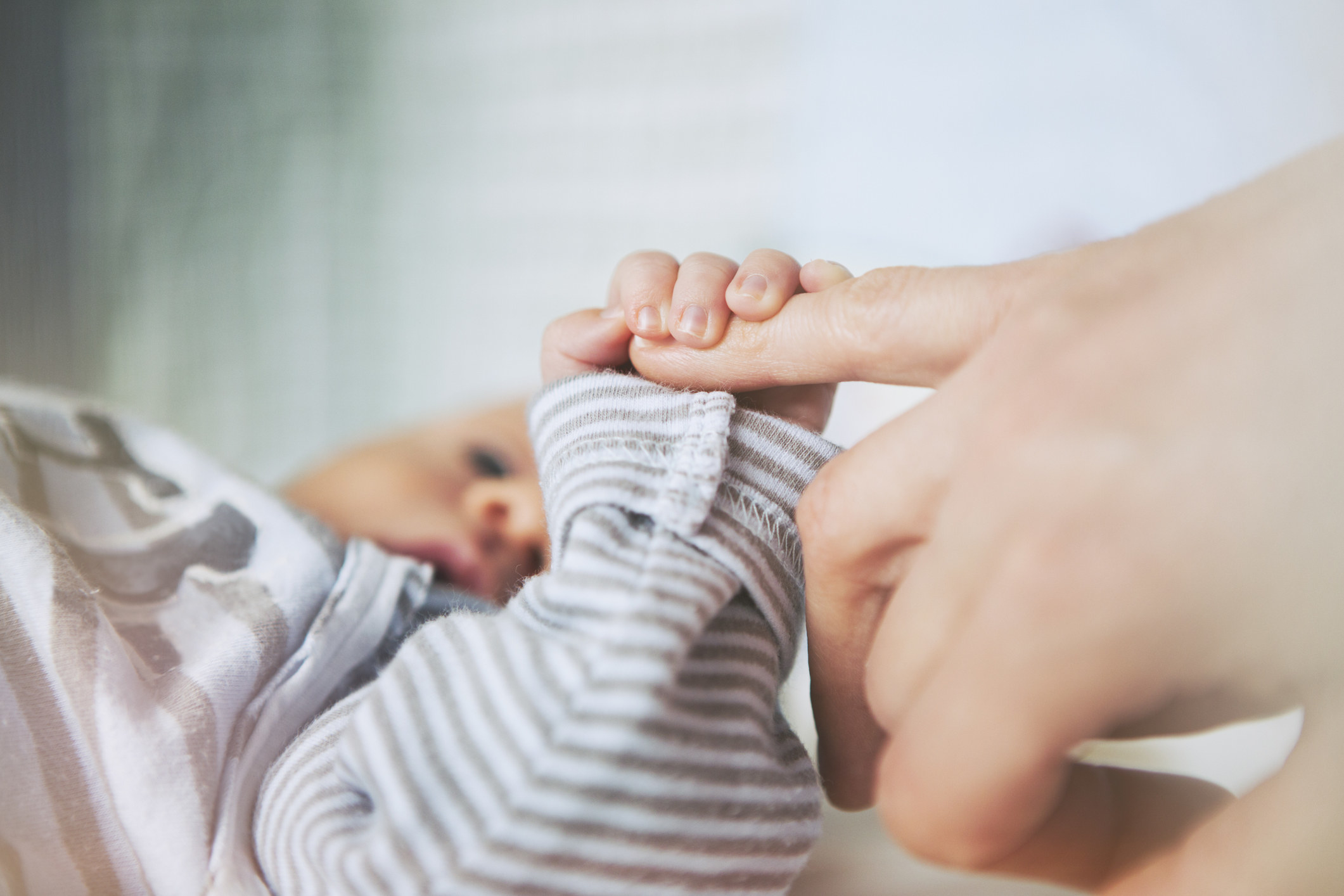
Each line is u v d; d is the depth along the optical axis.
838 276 0.25
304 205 0.69
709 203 0.64
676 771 0.22
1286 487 0.19
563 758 0.21
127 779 0.23
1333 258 0.19
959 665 0.20
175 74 0.68
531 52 0.66
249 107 0.69
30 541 0.25
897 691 0.21
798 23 0.62
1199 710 0.20
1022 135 0.58
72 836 0.23
